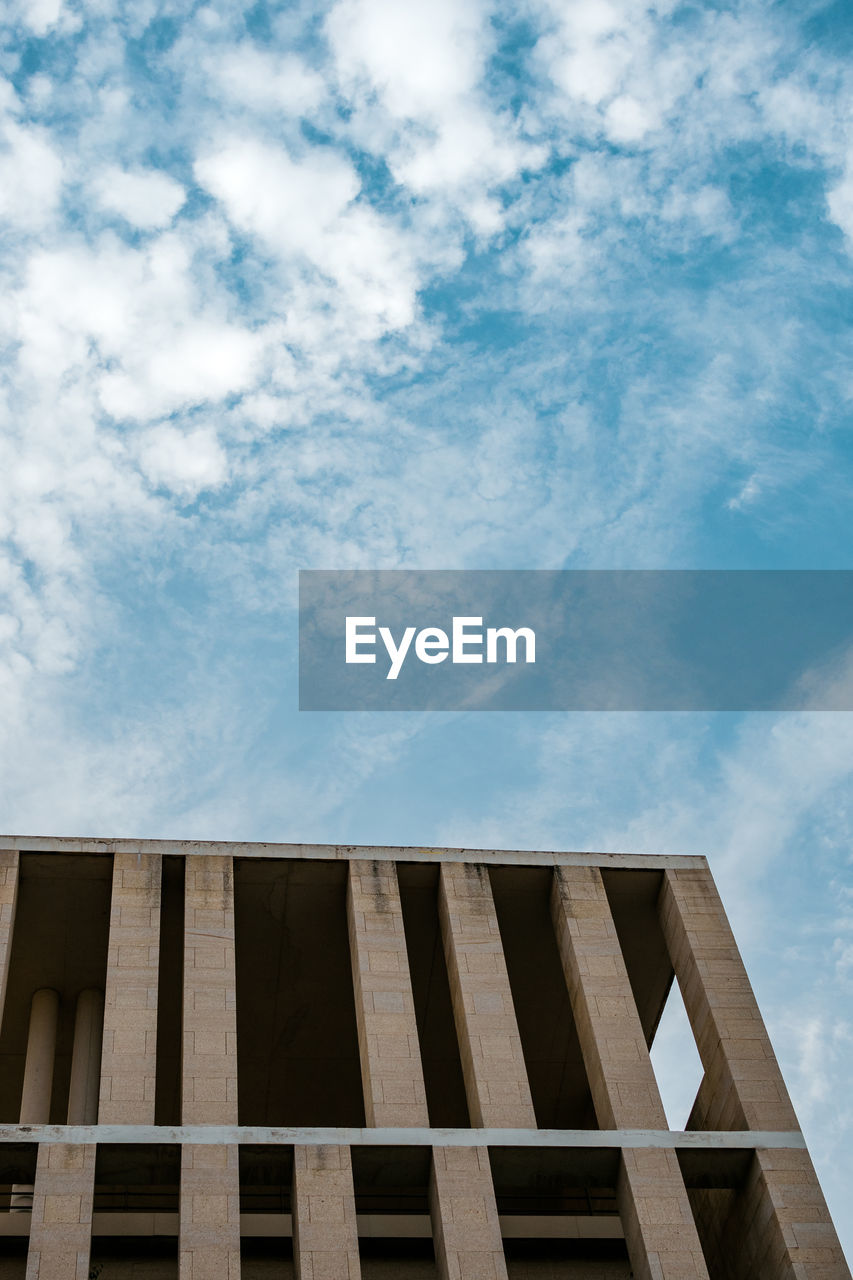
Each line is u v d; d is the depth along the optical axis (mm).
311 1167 29547
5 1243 30328
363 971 33406
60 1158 28719
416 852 36438
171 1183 29797
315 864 35750
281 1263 31266
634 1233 29984
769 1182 30859
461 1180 29812
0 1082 38656
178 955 36062
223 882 34750
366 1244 31953
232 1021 31750
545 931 37656
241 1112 40562
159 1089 39062
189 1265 27484
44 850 34750
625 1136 31250
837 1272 29469
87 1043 35438
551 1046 40500
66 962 36375
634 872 37469
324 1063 39688
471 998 33375
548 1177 31047
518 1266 32469
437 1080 40812
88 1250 27391
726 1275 32656
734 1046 33594
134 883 34312
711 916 36469
